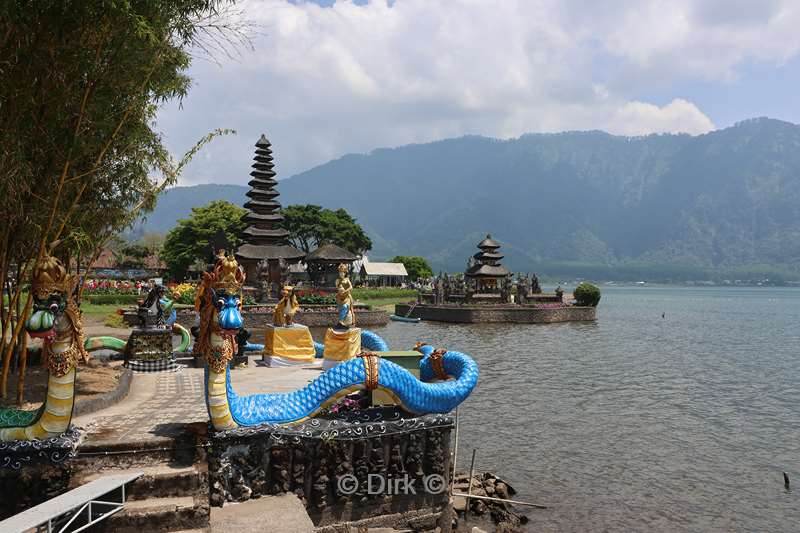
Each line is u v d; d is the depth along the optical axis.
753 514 13.16
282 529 8.45
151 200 14.17
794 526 12.57
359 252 110.50
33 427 8.59
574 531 12.40
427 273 121.12
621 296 193.62
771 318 78.19
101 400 11.80
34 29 9.62
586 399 24.05
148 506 8.16
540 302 71.12
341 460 10.27
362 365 10.79
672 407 22.92
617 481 15.01
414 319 60.97
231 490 9.45
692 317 80.00
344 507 10.31
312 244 108.62
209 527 8.15
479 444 17.77
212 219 85.38
